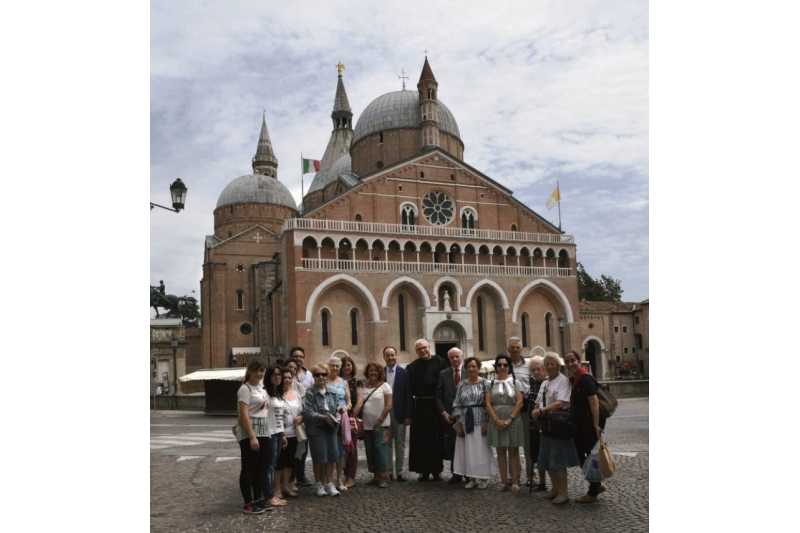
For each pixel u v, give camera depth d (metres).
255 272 79.56
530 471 15.13
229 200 91.00
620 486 15.12
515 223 66.69
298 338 54.03
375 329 56.72
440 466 16.17
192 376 46.00
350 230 57.69
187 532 11.89
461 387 15.58
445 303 59.50
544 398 14.20
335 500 14.29
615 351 71.81
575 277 65.75
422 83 69.38
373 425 15.77
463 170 65.31
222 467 19.17
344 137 95.88
